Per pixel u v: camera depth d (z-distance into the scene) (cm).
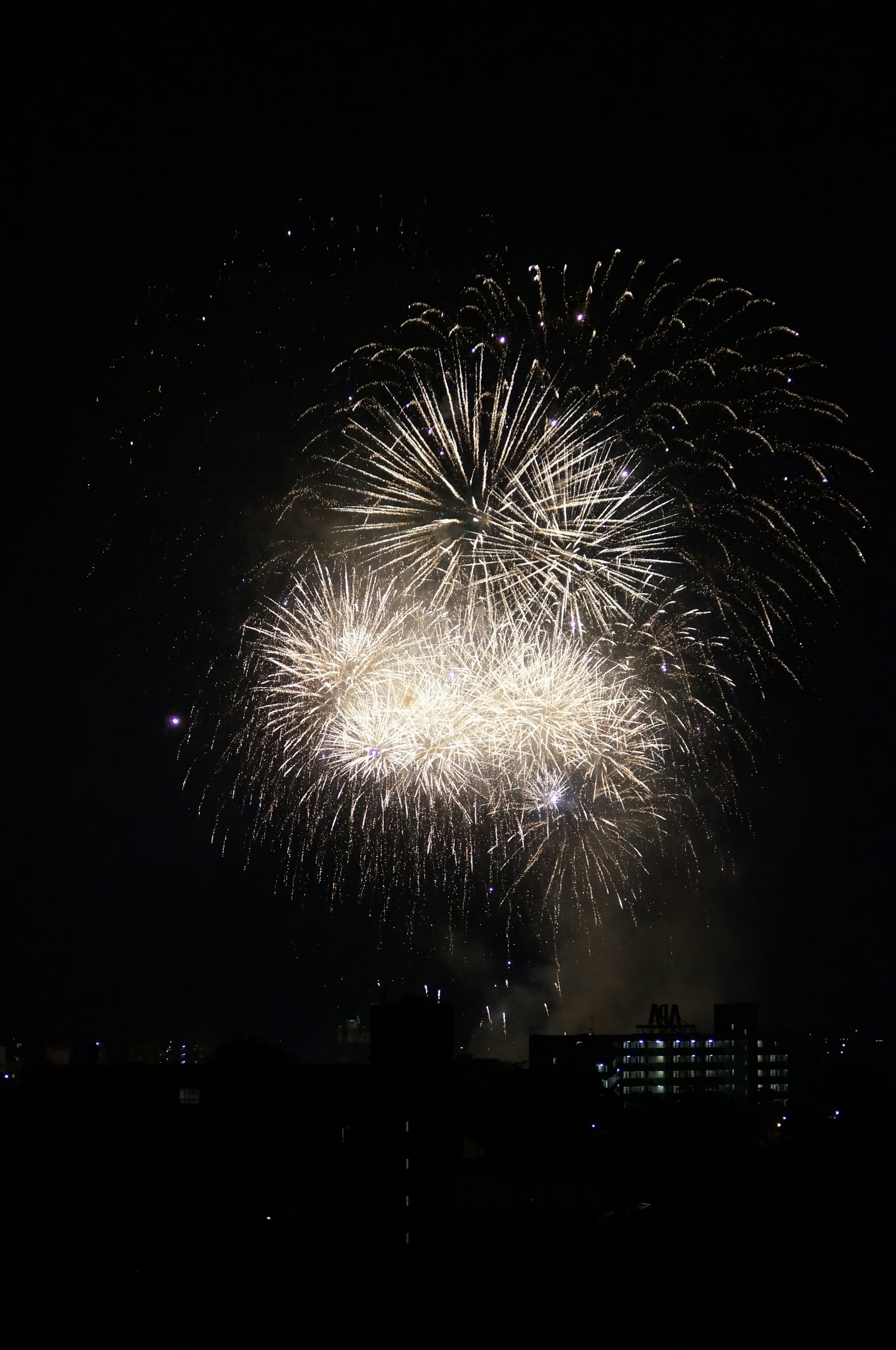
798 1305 6969
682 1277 7244
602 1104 12681
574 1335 6662
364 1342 6544
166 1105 7838
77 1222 7281
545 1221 8131
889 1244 7662
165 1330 6500
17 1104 7800
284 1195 7694
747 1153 10388
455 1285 7088
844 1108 12175
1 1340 6316
